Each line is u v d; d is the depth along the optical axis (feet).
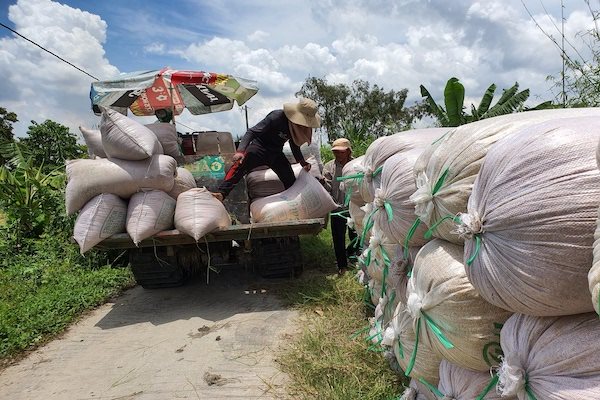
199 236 13.00
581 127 3.82
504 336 4.39
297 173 18.24
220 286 16.65
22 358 11.74
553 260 3.51
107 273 18.07
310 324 12.34
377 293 10.00
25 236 23.38
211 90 24.22
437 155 5.50
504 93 27.96
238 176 15.76
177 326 13.16
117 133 13.58
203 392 9.46
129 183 13.62
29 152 28.78
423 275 5.76
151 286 16.53
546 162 3.69
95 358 11.47
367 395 8.36
